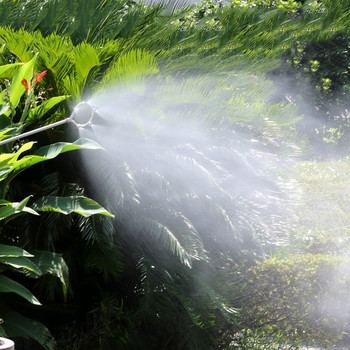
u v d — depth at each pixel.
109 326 5.28
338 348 5.93
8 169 4.61
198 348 5.39
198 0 11.34
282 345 5.66
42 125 5.41
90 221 5.14
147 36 6.72
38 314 5.31
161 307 5.32
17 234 5.21
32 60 5.07
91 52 5.52
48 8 7.46
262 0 11.73
